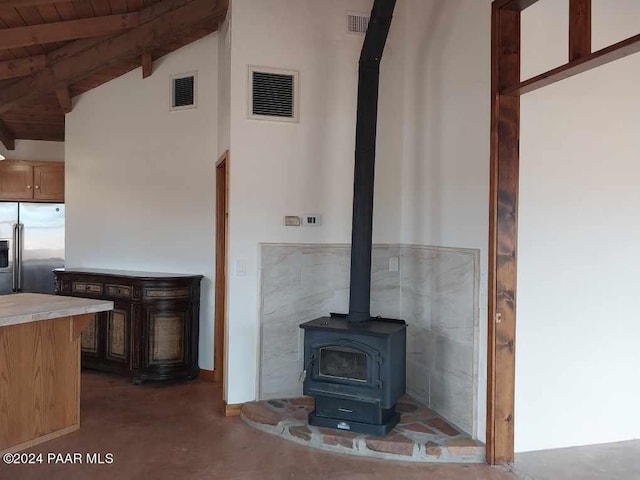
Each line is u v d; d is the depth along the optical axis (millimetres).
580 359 3367
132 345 4875
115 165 5562
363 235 3613
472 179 3363
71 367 3676
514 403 3221
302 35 4109
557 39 3256
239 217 4020
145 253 5422
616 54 2303
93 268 5633
